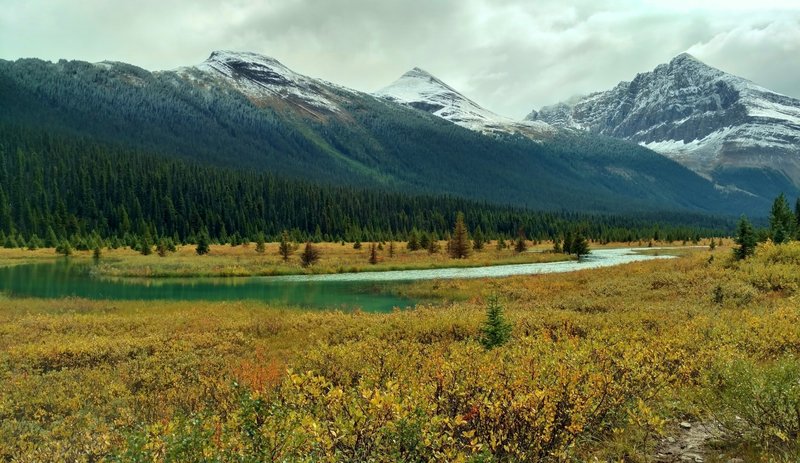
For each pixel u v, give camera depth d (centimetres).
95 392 1184
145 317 2691
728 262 3506
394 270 7106
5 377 1334
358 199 15688
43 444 784
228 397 930
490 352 975
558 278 4575
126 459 453
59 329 2252
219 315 2895
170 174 13812
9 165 13212
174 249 8812
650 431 698
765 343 1061
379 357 1009
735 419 687
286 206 14175
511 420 564
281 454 448
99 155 14825
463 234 8538
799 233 5094
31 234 10288
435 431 477
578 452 643
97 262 7406
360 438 467
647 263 4953
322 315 2681
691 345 1105
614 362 820
